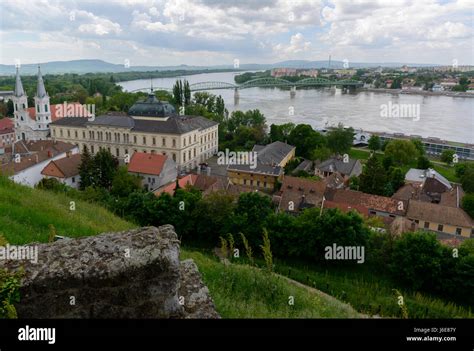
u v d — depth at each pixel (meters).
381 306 31.77
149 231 9.72
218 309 13.48
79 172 72.38
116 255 8.83
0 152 86.88
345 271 41.72
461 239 53.09
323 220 43.06
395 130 161.62
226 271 19.50
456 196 66.50
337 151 114.06
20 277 8.25
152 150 102.50
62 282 8.38
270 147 101.12
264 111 196.62
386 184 78.75
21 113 117.56
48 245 9.31
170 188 65.75
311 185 67.62
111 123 105.31
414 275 38.19
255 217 46.31
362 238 42.31
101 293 8.55
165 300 8.96
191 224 47.69
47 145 88.44
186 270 11.92
